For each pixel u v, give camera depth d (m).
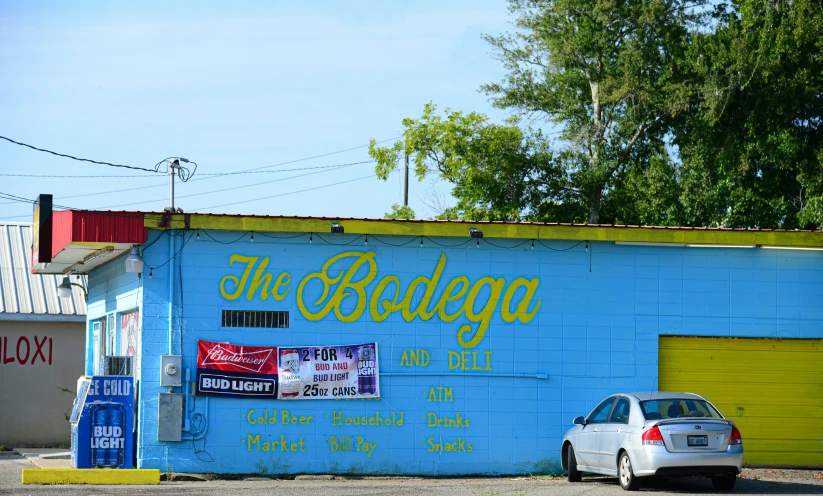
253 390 18.08
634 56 37.09
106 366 19.08
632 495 14.76
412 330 18.78
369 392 18.50
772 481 17.38
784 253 20.14
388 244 18.86
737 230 19.66
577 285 19.41
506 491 15.31
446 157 40.00
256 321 18.27
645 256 19.70
